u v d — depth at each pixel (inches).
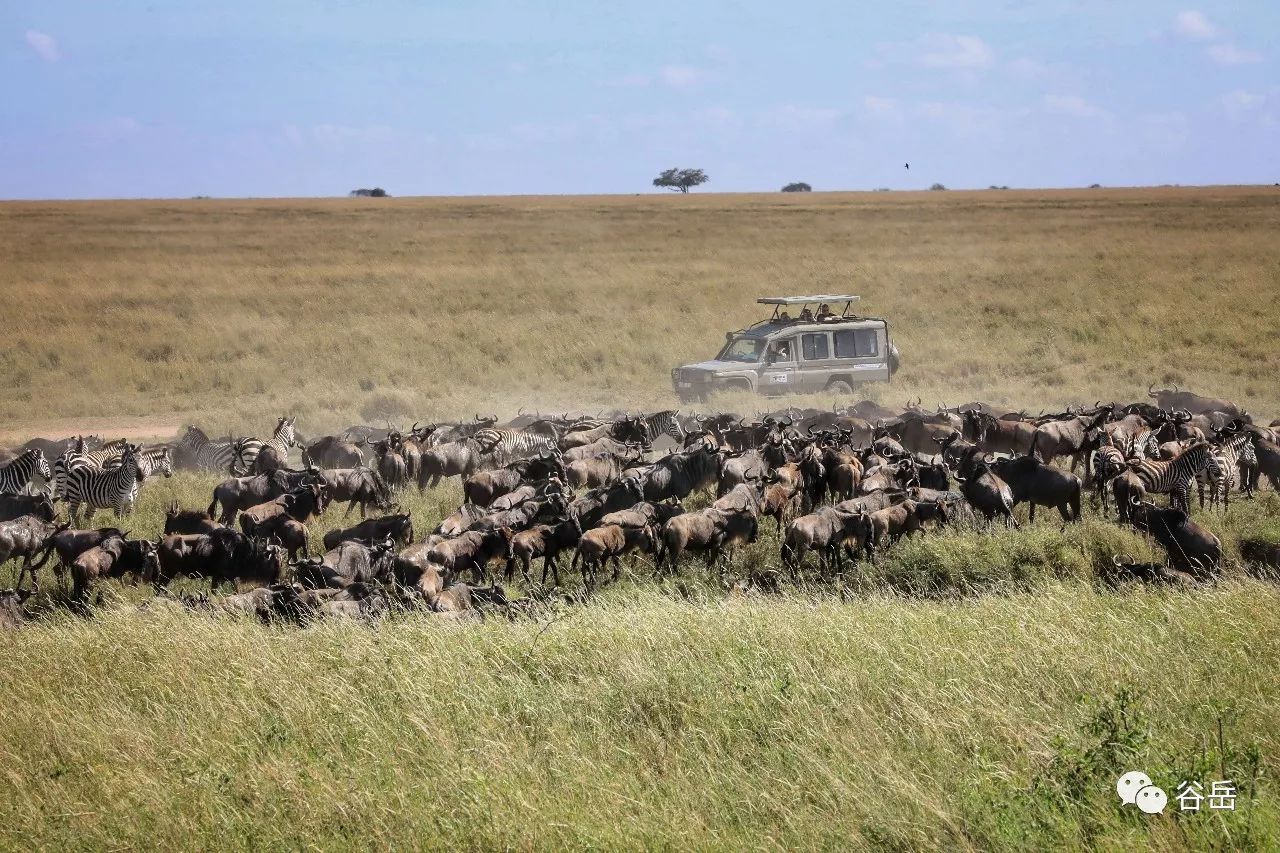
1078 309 6796.3
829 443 2942.9
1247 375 5014.8
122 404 4717.0
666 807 1109.1
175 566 2153.1
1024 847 1011.9
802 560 2293.3
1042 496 2546.8
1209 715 1266.0
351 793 1146.0
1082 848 1007.0
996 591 2049.7
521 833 1055.6
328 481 2667.3
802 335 4581.7
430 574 2014.0
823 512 2245.3
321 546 2524.6
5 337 5861.2
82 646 1643.7
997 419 3193.9
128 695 1487.5
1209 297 6983.3
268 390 5009.8
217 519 2652.6
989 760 1189.7
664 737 1311.5
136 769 1234.0
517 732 1323.8
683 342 6082.7
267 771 1205.1
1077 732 1213.1
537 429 3469.5
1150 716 1266.0
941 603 1924.2
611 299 7549.2
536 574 2310.5
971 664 1441.9
